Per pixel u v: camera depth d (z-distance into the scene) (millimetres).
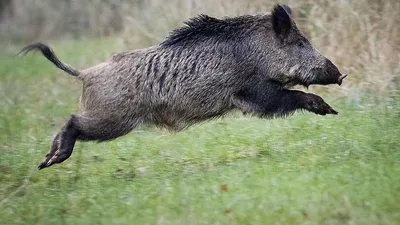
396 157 17750
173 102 18594
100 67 18625
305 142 20266
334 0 29734
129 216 14883
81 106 18828
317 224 13406
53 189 18000
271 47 19000
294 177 16469
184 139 22562
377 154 18141
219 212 14484
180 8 35781
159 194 16281
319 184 15633
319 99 19281
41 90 36188
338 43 28828
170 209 15023
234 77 18797
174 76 18484
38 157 21750
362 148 18781
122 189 17188
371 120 21797
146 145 22266
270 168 17625
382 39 27578
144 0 39812
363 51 27984
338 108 24594
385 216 13539
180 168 19156
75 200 16625
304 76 19312
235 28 18969
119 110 18250
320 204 14344
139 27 37344
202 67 18594
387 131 20297
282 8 18844
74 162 20953
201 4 34031
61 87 36469
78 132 18281
